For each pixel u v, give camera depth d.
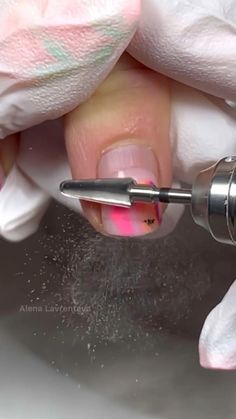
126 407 0.23
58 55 0.18
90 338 0.24
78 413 0.23
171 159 0.20
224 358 0.19
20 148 0.22
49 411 0.23
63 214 0.23
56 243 0.24
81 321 0.24
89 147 0.19
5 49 0.18
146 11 0.18
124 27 0.17
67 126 0.19
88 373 0.24
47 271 0.24
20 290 0.24
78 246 0.24
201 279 0.24
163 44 0.19
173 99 0.20
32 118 0.19
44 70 0.18
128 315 0.24
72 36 0.18
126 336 0.24
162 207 0.19
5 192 0.22
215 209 0.17
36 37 0.18
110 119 0.19
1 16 0.18
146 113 0.19
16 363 0.24
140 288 0.24
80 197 0.18
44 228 0.24
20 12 0.18
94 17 0.17
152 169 0.19
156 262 0.24
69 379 0.24
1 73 0.18
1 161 0.22
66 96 0.18
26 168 0.22
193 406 0.23
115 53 0.18
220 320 0.19
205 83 0.19
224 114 0.20
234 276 0.24
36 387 0.24
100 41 0.18
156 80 0.20
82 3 0.17
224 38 0.19
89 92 0.19
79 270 0.24
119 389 0.24
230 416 0.23
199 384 0.24
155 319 0.24
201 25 0.18
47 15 0.18
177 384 0.24
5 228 0.22
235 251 0.24
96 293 0.24
